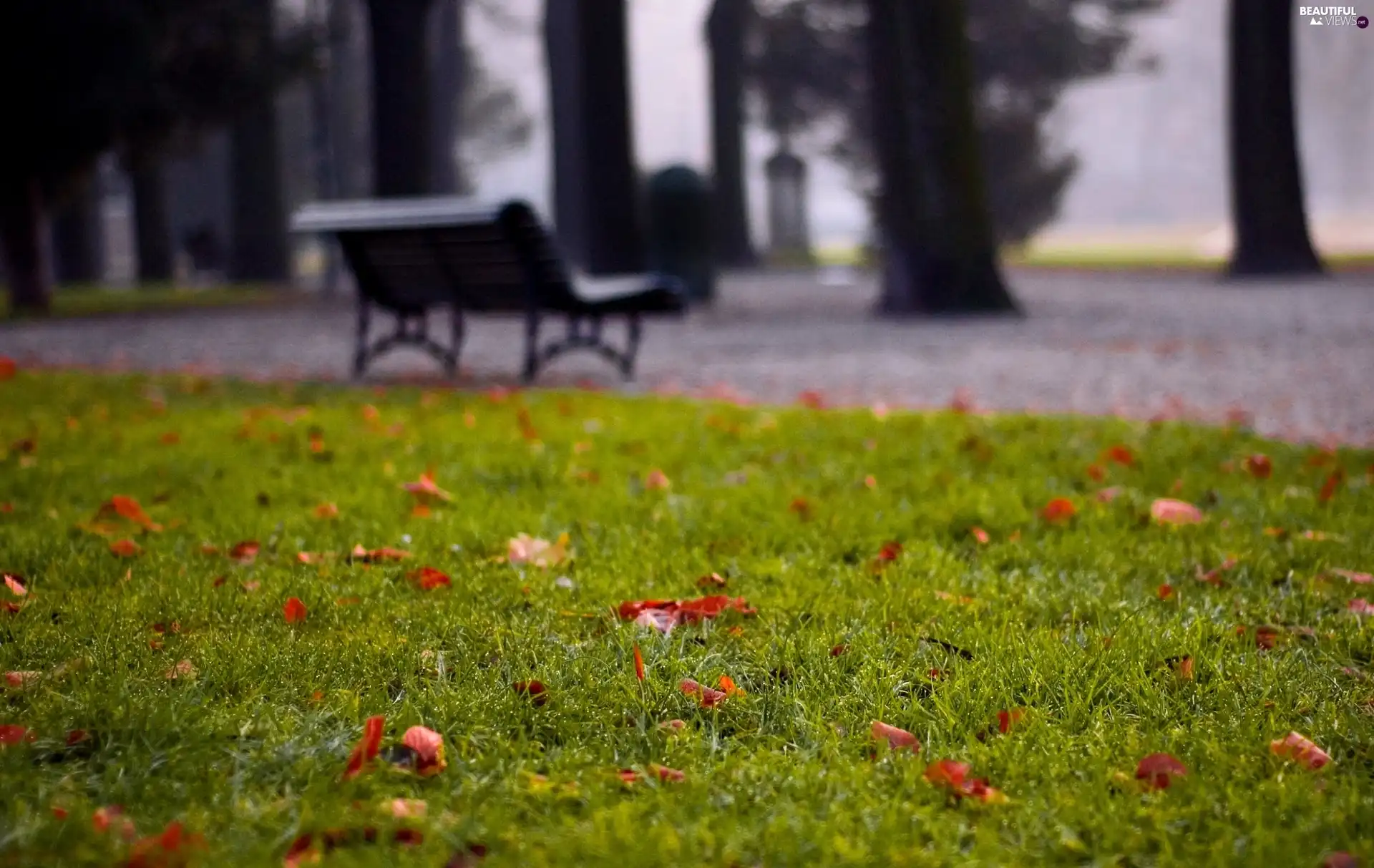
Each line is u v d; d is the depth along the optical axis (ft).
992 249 55.52
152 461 18.40
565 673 9.19
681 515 14.46
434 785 7.49
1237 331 44.60
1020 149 115.65
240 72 65.10
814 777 7.48
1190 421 23.34
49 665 9.32
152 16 59.00
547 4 117.19
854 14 129.49
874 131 60.90
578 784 7.45
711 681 9.09
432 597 11.33
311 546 13.19
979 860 6.48
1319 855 6.58
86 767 7.64
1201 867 6.52
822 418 22.88
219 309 67.05
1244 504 15.08
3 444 19.99
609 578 11.80
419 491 15.34
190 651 9.57
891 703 8.66
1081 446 19.57
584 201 66.74
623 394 27.66
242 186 106.83
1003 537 13.87
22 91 56.39
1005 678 9.07
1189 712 8.62
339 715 8.43
